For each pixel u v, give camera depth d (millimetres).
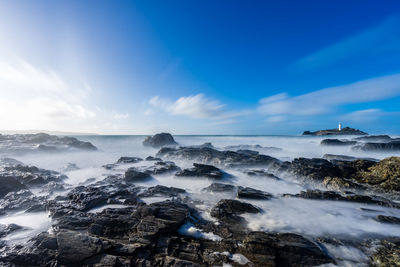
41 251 5258
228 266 4988
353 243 6012
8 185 10992
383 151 24500
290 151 28781
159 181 13906
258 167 17734
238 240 6121
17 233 6730
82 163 22766
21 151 26484
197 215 8031
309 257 5270
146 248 5512
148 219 6840
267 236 6039
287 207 8867
